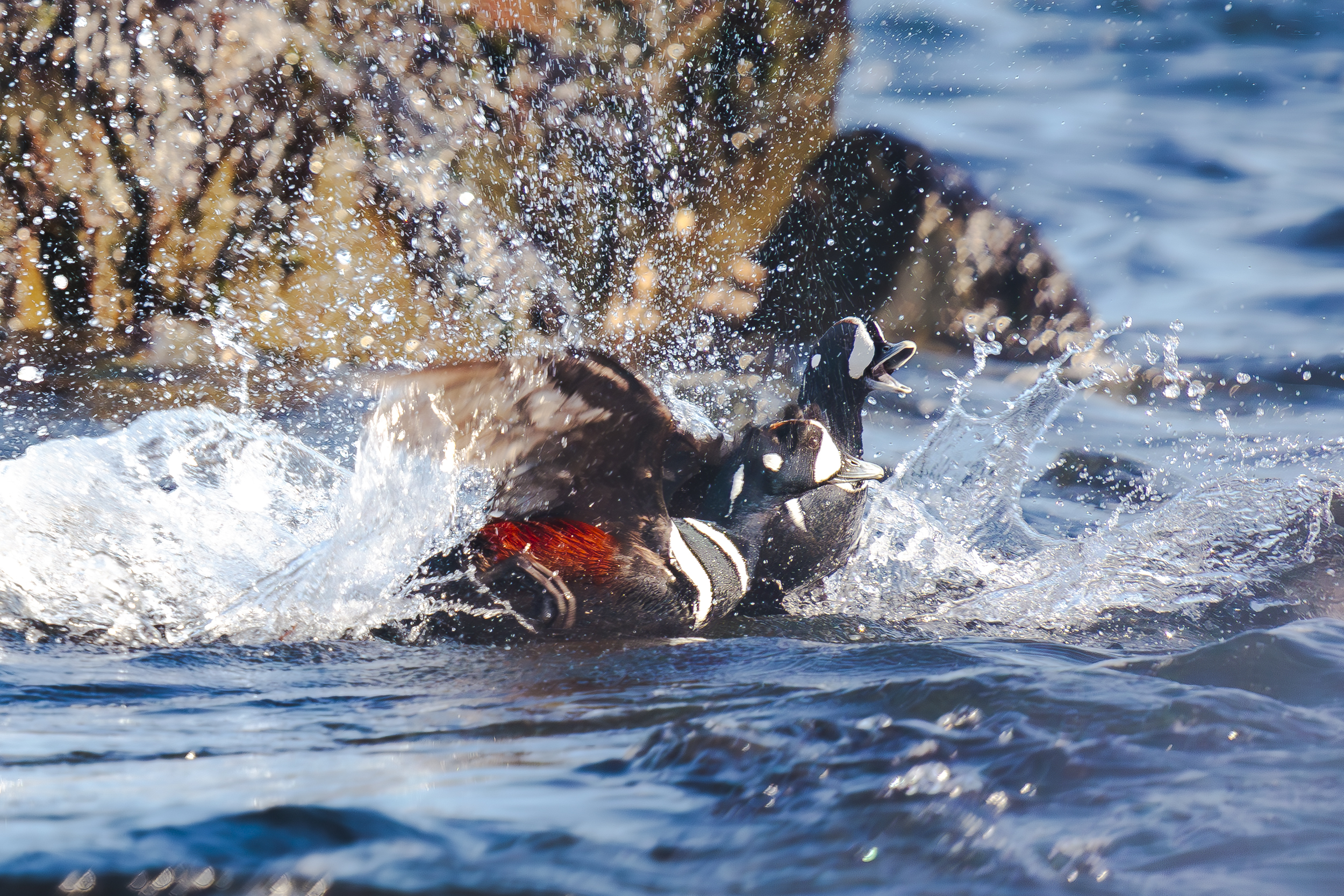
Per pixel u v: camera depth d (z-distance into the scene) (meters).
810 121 36.56
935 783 7.88
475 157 33.38
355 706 11.43
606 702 11.30
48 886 6.09
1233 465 24.59
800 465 16.81
